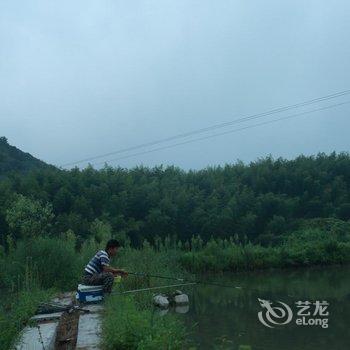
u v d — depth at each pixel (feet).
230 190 142.20
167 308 48.21
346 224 133.18
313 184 149.48
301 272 98.48
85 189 123.24
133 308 32.53
